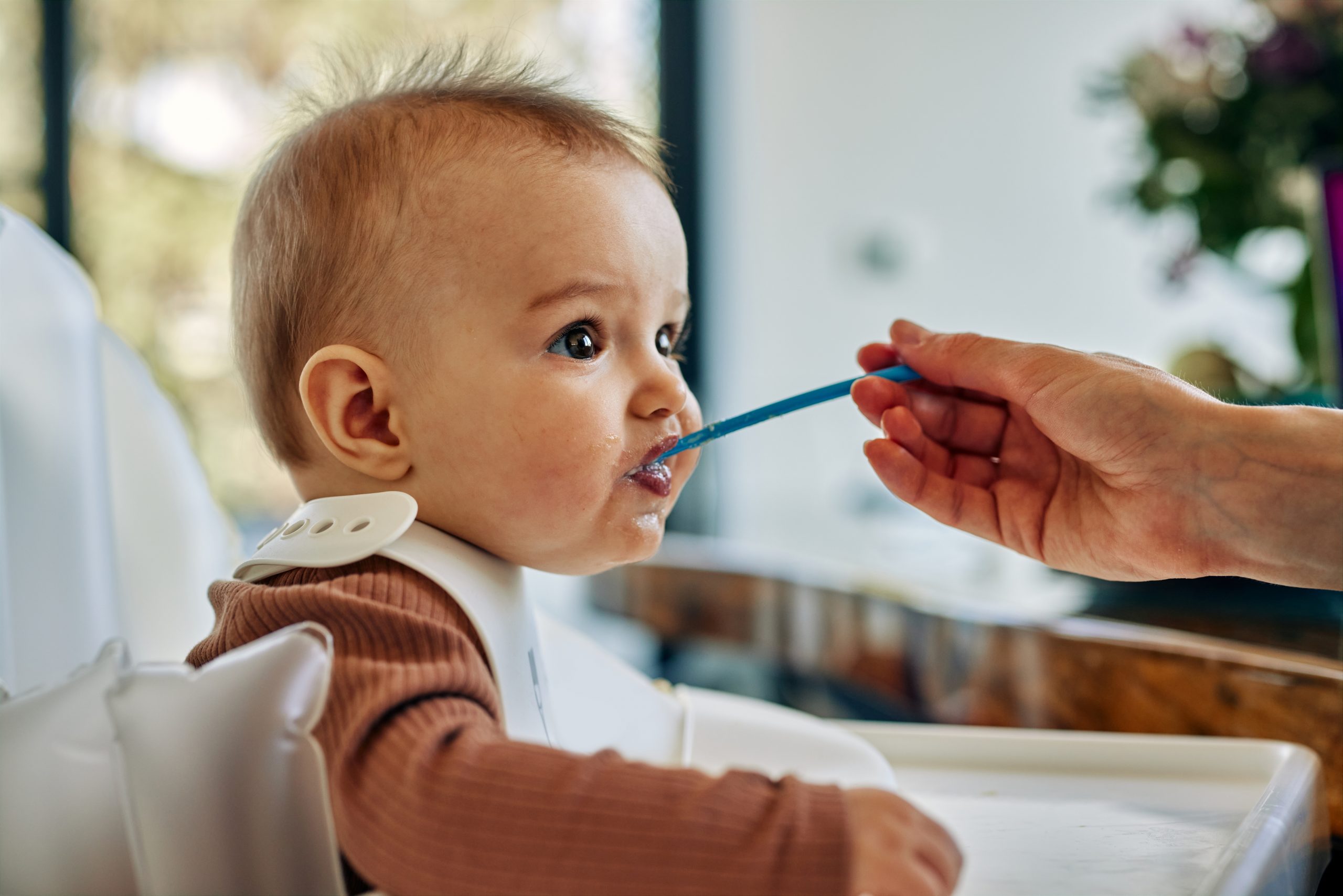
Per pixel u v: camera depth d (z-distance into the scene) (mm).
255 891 385
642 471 622
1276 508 563
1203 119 1496
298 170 653
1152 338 3131
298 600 482
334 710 429
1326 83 1458
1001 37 3363
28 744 410
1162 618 976
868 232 3400
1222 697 680
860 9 3389
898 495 714
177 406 2738
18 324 674
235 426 2756
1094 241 3256
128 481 747
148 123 2730
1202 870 465
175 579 751
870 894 356
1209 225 1503
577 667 678
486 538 600
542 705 581
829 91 3379
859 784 611
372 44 909
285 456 665
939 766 671
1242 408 585
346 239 620
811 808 376
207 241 2752
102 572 696
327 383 606
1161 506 608
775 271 3316
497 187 603
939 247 3426
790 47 3318
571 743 637
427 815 390
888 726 699
